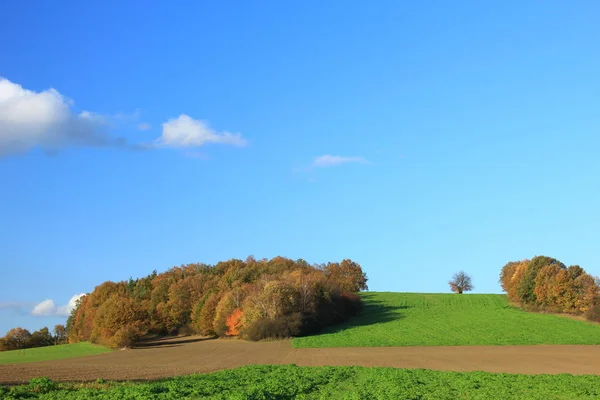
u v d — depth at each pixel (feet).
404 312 413.80
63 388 105.91
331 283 391.45
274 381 121.29
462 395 112.16
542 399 107.14
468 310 416.05
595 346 260.42
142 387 102.58
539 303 395.55
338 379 134.51
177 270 525.34
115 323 342.44
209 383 114.62
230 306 367.25
